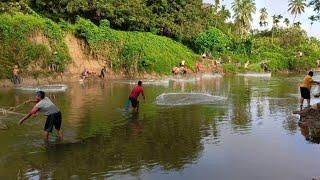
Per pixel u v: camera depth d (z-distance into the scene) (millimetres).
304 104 22328
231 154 11727
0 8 27812
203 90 31062
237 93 28719
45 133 13273
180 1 62375
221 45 65188
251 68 64875
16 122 15609
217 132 14672
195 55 58500
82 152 11797
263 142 13172
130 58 46500
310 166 10648
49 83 36844
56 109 13219
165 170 10258
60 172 10016
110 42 46312
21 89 30453
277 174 10023
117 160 11062
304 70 76438
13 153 11555
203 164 10773
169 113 18781
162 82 39656
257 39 90875
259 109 20312
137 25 54906
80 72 43250
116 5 52531
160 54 49969
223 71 58969
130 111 19297
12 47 37031
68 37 44062
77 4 48281
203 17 69438
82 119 16969
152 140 13383
